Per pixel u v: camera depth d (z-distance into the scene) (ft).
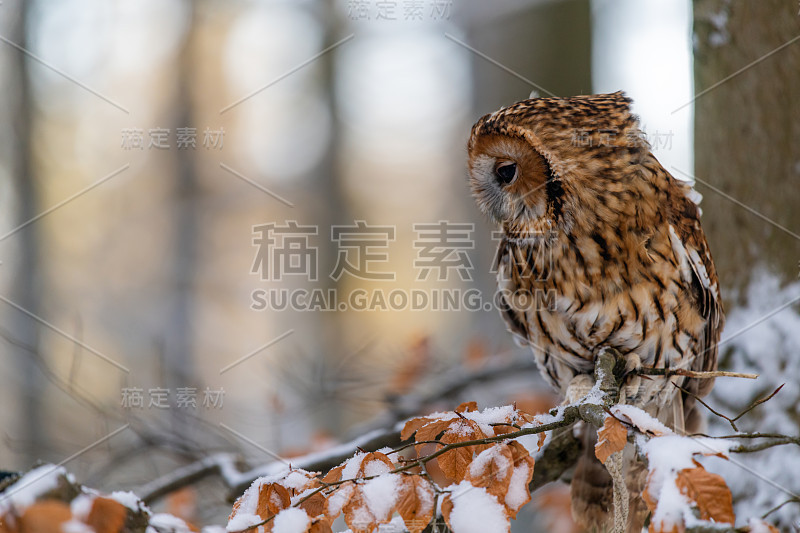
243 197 44.55
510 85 23.39
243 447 16.81
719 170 12.93
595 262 11.78
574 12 23.12
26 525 7.10
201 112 44.19
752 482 11.81
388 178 41.22
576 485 12.87
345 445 13.33
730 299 12.91
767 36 12.02
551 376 13.69
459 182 25.27
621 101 11.89
